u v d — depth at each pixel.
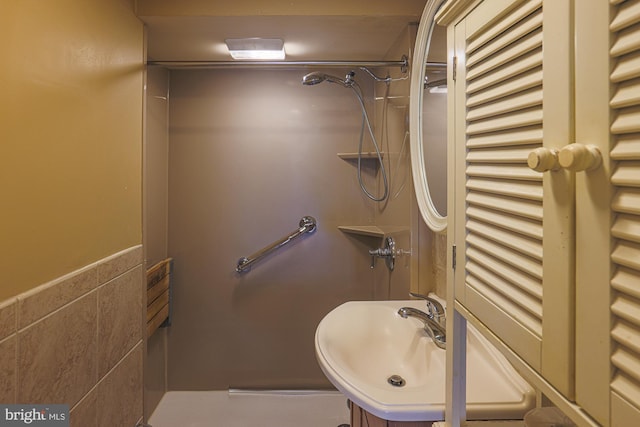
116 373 1.17
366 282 2.05
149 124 1.75
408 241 1.37
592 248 0.33
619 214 0.31
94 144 1.02
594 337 0.33
